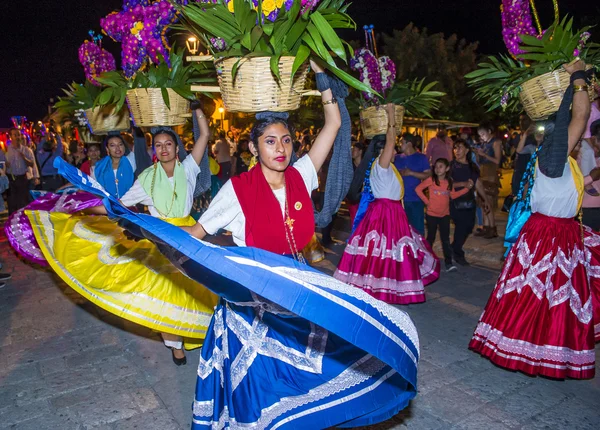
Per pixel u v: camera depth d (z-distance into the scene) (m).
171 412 3.38
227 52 2.56
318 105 16.81
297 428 2.23
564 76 3.39
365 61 5.15
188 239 2.01
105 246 3.82
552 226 3.55
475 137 13.91
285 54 2.51
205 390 2.50
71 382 3.81
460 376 3.76
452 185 6.55
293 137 2.47
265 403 2.25
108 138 4.45
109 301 3.71
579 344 3.44
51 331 4.84
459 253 6.80
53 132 11.47
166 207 3.96
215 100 4.23
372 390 2.37
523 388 3.57
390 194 5.34
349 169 2.83
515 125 23.86
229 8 2.63
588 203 4.88
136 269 3.72
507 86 3.91
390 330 2.18
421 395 3.50
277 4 2.47
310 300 2.03
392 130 5.10
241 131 18.19
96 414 3.37
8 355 4.32
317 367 2.36
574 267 3.51
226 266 2.00
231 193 2.36
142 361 4.16
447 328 4.71
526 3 3.72
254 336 2.35
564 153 3.33
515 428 3.10
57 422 3.28
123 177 4.51
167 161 3.91
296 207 2.45
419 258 5.50
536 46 3.60
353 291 2.16
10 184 10.72
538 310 3.50
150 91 3.69
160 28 3.68
